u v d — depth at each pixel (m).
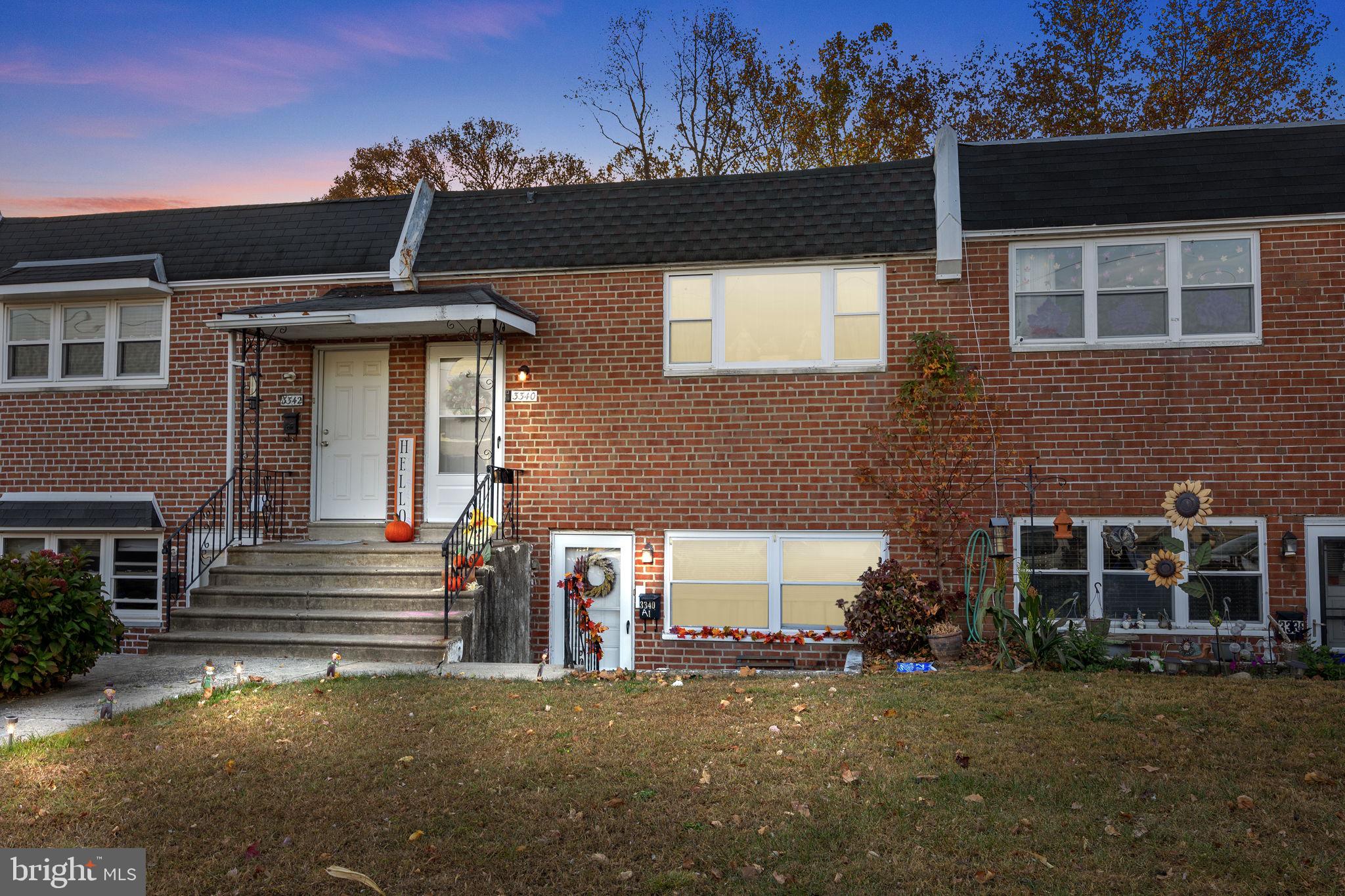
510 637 10.88
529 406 11.72
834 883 4.41
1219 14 22.50
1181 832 4.86
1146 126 22.88
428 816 5.19
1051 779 5.61
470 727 6.71
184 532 12.26
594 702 7.39
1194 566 9.70
